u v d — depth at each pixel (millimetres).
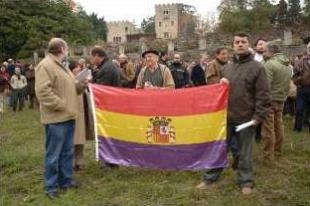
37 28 55281
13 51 55031
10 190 8258
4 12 54312
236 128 7637
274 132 9477
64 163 8023
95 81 9242
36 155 10656
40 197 7742
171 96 8453
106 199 7613
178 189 7961
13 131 14766
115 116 8844
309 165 9344
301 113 12773
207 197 7559
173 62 14961
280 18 74688
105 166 9188
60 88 7652
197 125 8266
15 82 20984
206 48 43156
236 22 69938
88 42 61500
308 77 12586
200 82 15453
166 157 8578
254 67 7441
